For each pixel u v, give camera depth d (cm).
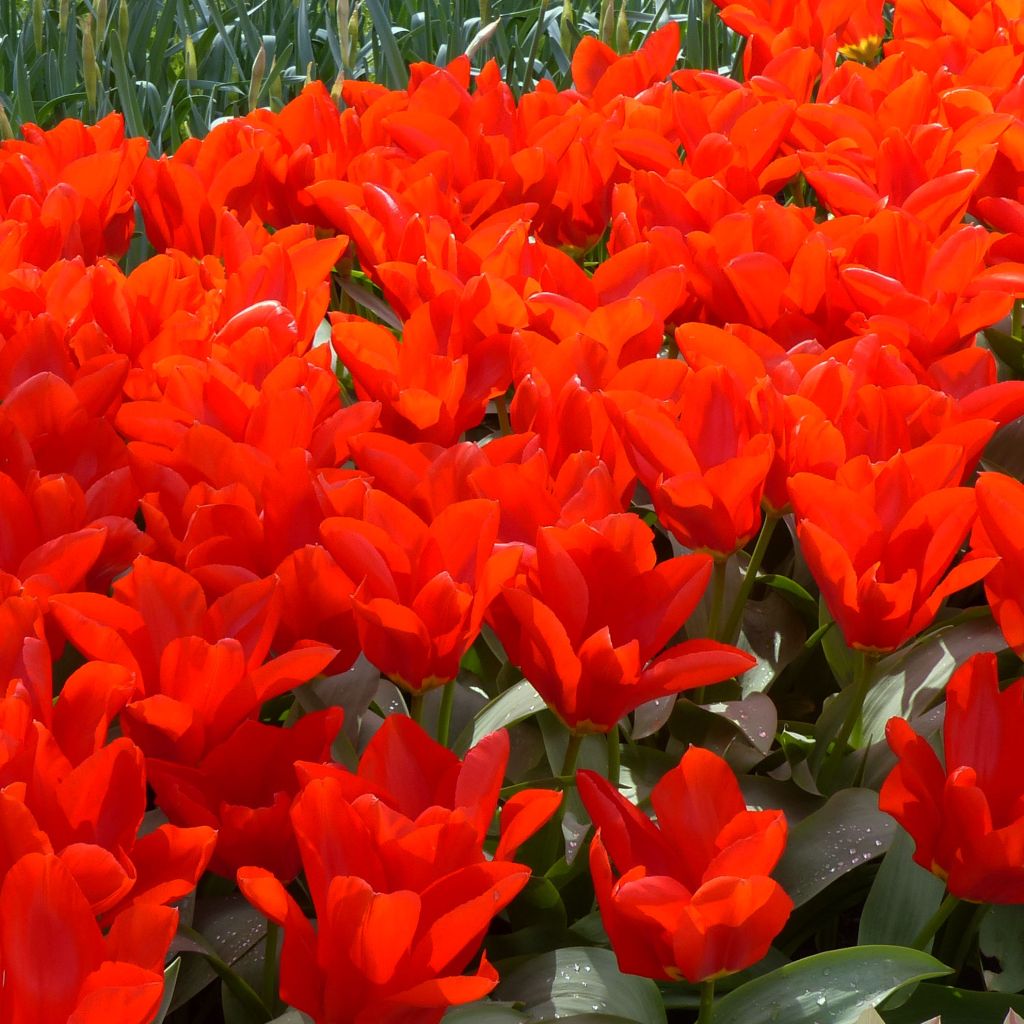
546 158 187
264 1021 98
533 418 119
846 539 104
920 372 134
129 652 88
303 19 332
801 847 108
